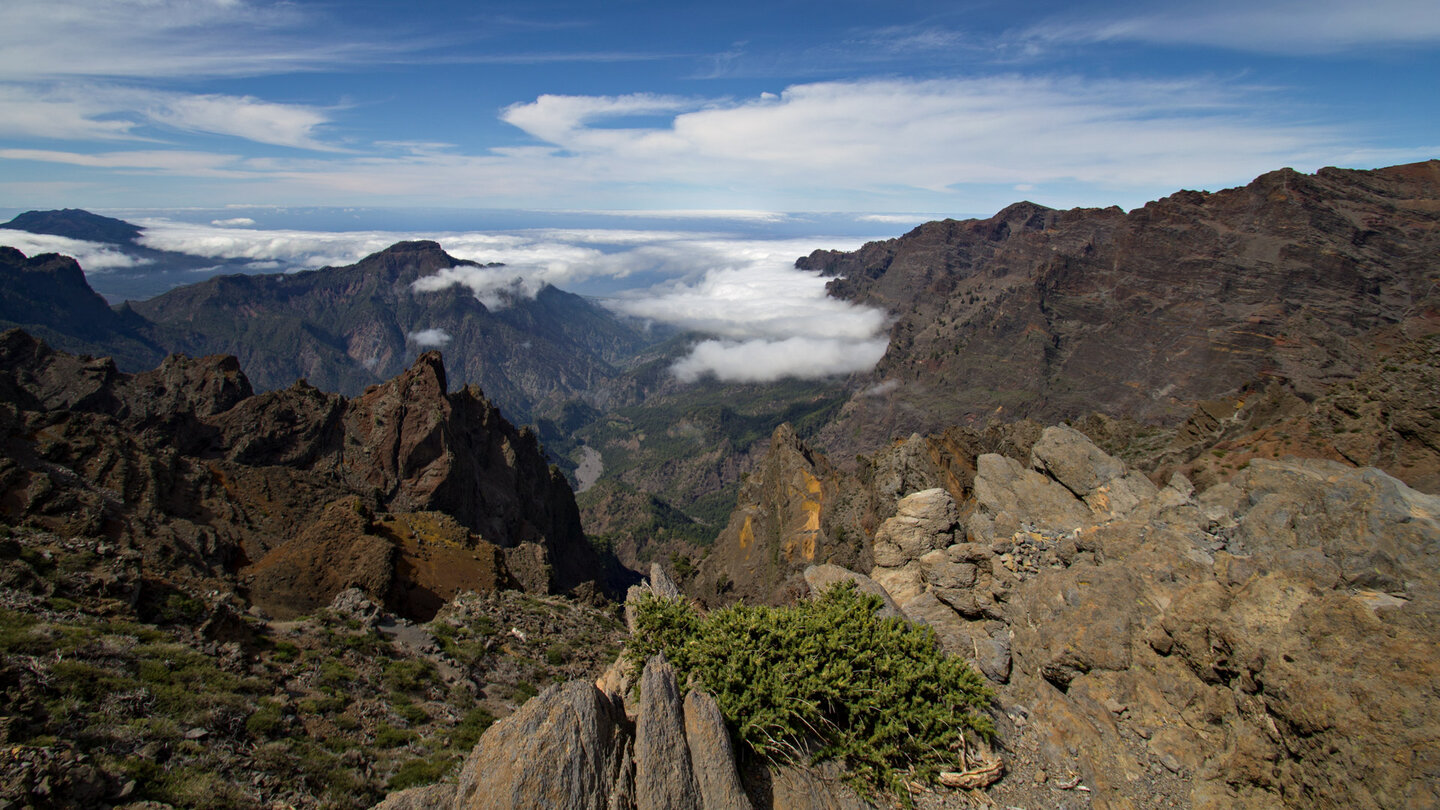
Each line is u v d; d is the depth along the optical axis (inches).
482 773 518.9
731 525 4793.3
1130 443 2878.9
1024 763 679.1
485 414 4101.9
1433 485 1362.0
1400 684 482.9
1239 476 882.1
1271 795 552.7
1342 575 597.3
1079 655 729.6
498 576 1752.0
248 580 1445.6
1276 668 556.7
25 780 567.5
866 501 3058.6
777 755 637.9
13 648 788.6
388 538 1705.2
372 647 1173.7
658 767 542.9
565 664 1366.9
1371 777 470.9
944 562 985.5
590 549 5280.5
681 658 708.0
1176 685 662.5
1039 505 1071.0
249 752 773.3
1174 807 598.9
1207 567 729.0
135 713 757.9
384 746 900.6
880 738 671.1
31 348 3097.9
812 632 731.4
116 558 1130.0
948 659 751.1
